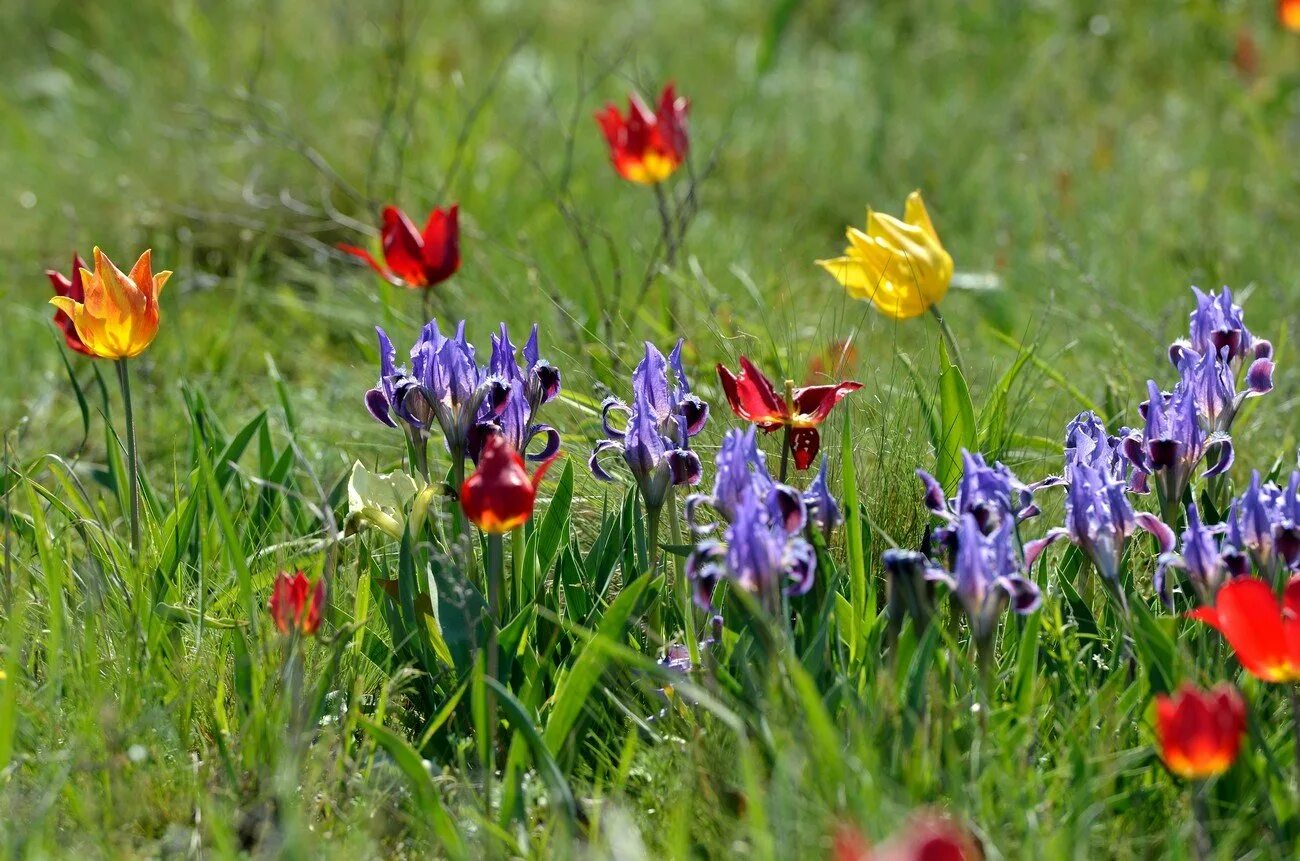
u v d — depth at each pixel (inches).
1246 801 126.0
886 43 446.9
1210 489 163.5
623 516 165.3
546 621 155.5
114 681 148.0
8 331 260.2
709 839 128.6
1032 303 271.7
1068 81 408.8
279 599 141.4
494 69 405.4
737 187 342.3
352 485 161.3
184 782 137.2
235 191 316.5
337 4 411.8
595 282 251.8
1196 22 442.6
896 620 133.6
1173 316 252.1
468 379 148.2
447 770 140.9
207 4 425.7
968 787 122.8
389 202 304.7
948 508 141.4
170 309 268.8
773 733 125.4
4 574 159.2
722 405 192.4
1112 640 146.7
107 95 380.5
